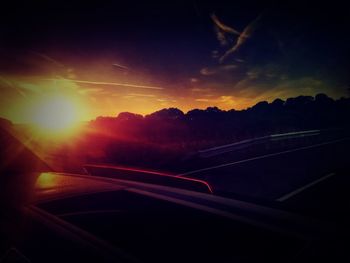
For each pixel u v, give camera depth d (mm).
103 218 2396
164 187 3354
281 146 20359
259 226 2297
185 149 19062
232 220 2424
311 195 8055
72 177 3721
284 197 8055
